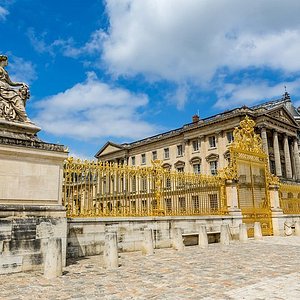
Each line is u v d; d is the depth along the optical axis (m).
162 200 16.06
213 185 19.38
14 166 10.66
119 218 13.80
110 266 10.19
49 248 9.09
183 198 17.12
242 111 54.34
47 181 11.26
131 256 12.66
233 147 21.33
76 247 12.37
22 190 10.68
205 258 12.15
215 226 18.27
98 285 7.97
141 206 15.02
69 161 12.74
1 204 10.13
